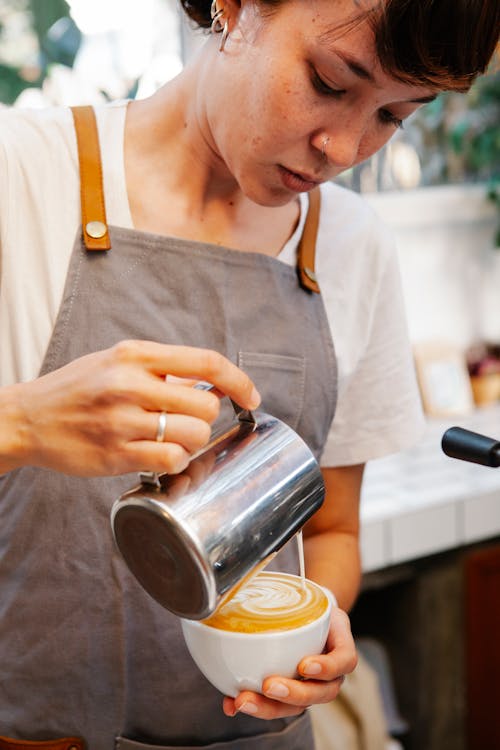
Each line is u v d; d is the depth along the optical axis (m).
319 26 0.86
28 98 2.26
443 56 0.82
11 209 1.04
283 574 0.96
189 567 0.76
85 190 1.05
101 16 2.28
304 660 0.85
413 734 2.53
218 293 1.09
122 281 1.06
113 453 0.76
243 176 0.98
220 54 0.98
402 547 2.29
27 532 1.04
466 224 2.84
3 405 0.81
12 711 1.08
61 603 1.05
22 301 1.04
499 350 2.91
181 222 1.10
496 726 2.59
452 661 2.52
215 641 0.84
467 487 2.40
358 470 1.33
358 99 0.89
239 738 1.13
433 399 2.76
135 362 0.76
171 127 1.09
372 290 1.24
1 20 2.18
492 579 2.51
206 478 0.79
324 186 1.25
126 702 1.08
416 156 2.72
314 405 1.18
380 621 2.58
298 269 1.17
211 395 0.77
